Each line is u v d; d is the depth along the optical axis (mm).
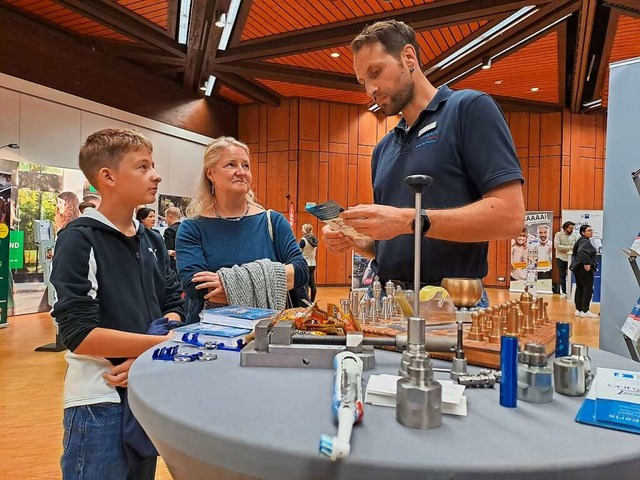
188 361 727
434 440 438
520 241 10008
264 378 640
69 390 1150
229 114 10555
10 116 6203
